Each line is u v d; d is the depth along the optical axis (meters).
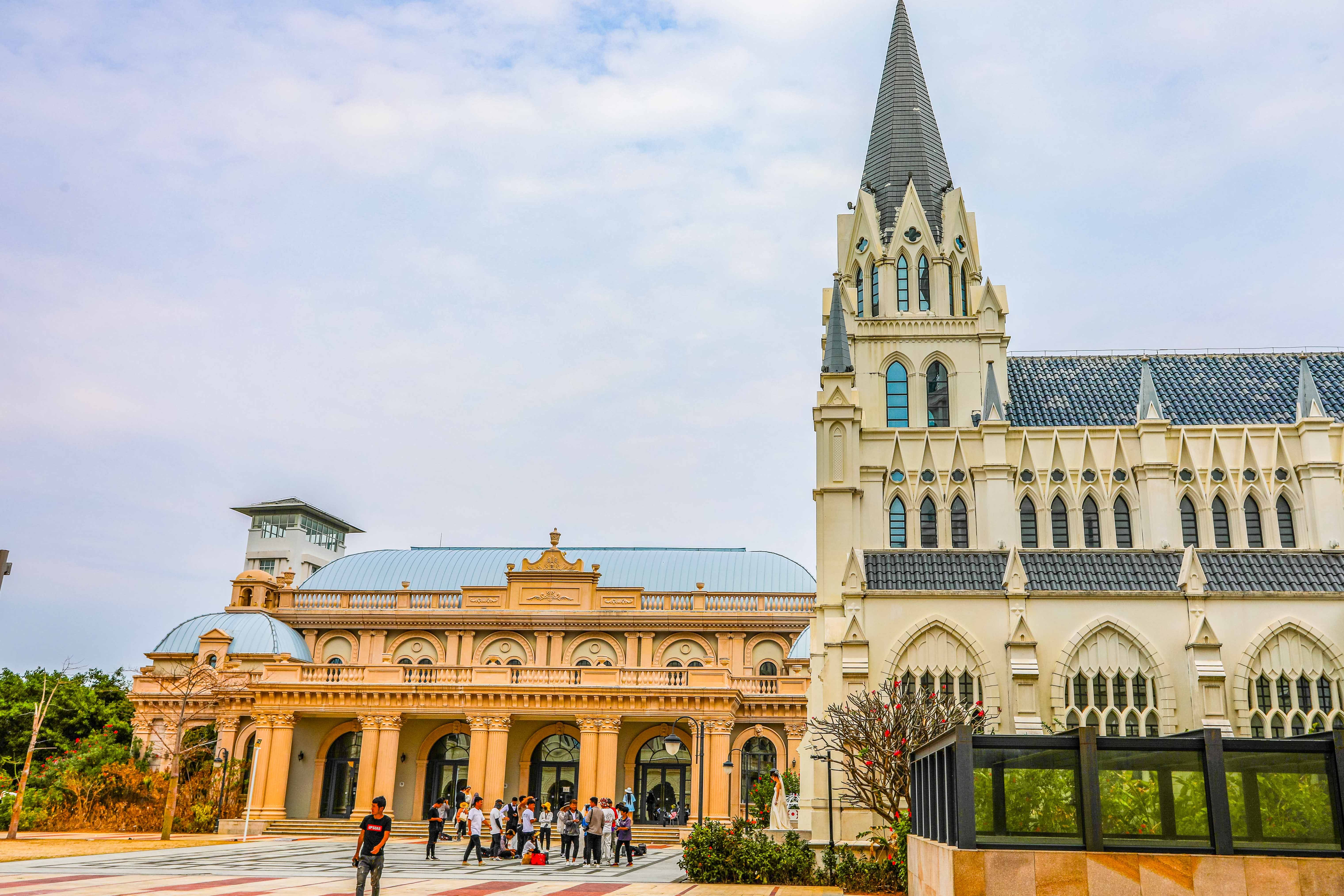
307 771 71.50
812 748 44.56
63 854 42.62
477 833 43.00
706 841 36.81
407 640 80.50
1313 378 54.72
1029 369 56.62
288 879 32.25
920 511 50.75
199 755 71.88
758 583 83.81
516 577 80.81
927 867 23.58
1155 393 51.31
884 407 53.75
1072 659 43.78
